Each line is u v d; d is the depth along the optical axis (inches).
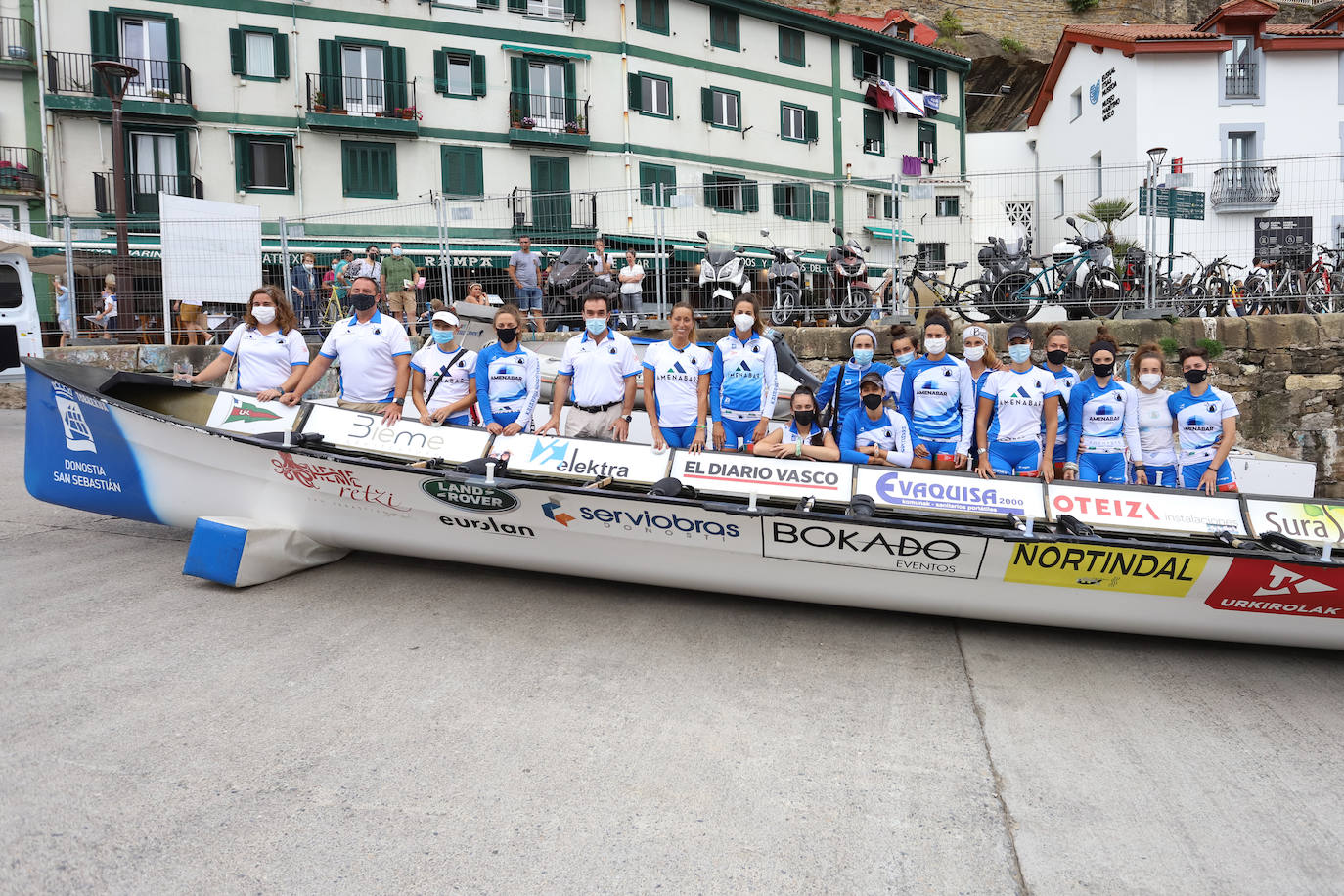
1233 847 120.0
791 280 498.0
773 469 206.2
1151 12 1353.3
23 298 491.2
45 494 235.1
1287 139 873.5
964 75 1171.3
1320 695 175.0
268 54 776.9
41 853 103.4
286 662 162.6
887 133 1098.7
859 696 163.0
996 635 201.6
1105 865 114.7
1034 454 221.5
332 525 214.5
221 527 201.2
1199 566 178.5
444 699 151.3
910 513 199.2
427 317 518.0
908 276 507.8
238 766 125.9
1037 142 1160.8
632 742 140.1
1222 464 225.5
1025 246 496.4
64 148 730.2
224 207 499.8
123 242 519.5
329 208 797.9
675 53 915.4
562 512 195.8
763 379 222.7
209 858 105.0
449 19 821.2
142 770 123.1
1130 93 893.8
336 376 484.4
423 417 230.2
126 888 98.9
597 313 220.5
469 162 838.5
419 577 218.2
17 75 716.0
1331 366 492.1
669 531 193.8
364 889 101.2
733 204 749.3
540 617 194.7
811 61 1019.3
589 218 657.6
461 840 111.7
